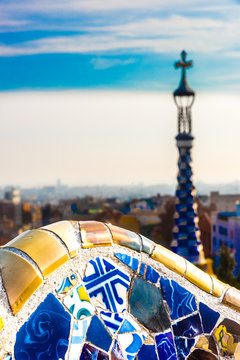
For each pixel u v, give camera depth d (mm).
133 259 2229
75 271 2049
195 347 2346
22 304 1877
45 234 2055
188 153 13281
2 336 1816
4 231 61438
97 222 2217
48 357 1913
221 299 2436
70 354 1978
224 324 2428
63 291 1998
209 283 2420
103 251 2145
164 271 2307
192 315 2352
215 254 33219
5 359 1813
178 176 13414
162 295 2283
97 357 2051
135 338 2172
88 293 2068
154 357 2209
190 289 2365
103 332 2084
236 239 29578
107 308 2113
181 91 13336
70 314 2004
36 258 1961
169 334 2271
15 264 1922
